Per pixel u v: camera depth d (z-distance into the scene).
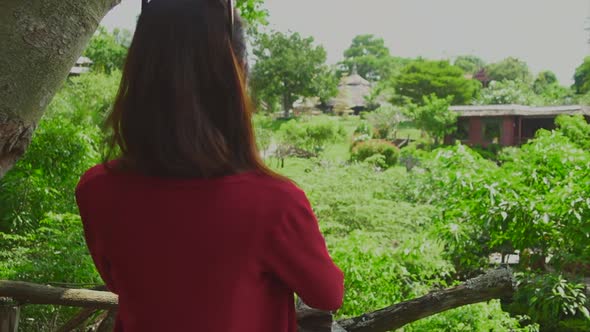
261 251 0.75
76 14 1.22
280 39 64.25
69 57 1.23
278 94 65.00
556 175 5.26
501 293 1.82
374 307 4.39
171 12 0.79
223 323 0.75
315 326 1.29
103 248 0.82
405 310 1.82
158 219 0.76
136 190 0.78
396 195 9.62
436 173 8.03
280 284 0.81
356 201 8.13
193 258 0.75
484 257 5.92
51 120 6.03
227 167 0.76
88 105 13.53
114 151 0.84
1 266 3.60
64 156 5.68
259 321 0.78
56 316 3.42
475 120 35.22
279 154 26.69
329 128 30.45
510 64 82.44
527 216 4.64
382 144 25.75
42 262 3.59
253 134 0.81
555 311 4.75
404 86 58.00
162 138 0.75
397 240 7.38
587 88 61.84
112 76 18.53
